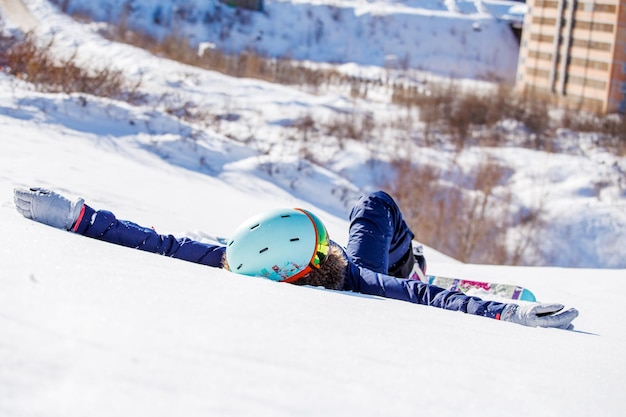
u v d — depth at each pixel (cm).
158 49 3878
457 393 255
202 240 671
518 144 3192
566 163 2878
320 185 1820
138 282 325
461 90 4169
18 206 484
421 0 7044
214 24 5794
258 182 1655
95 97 1791
